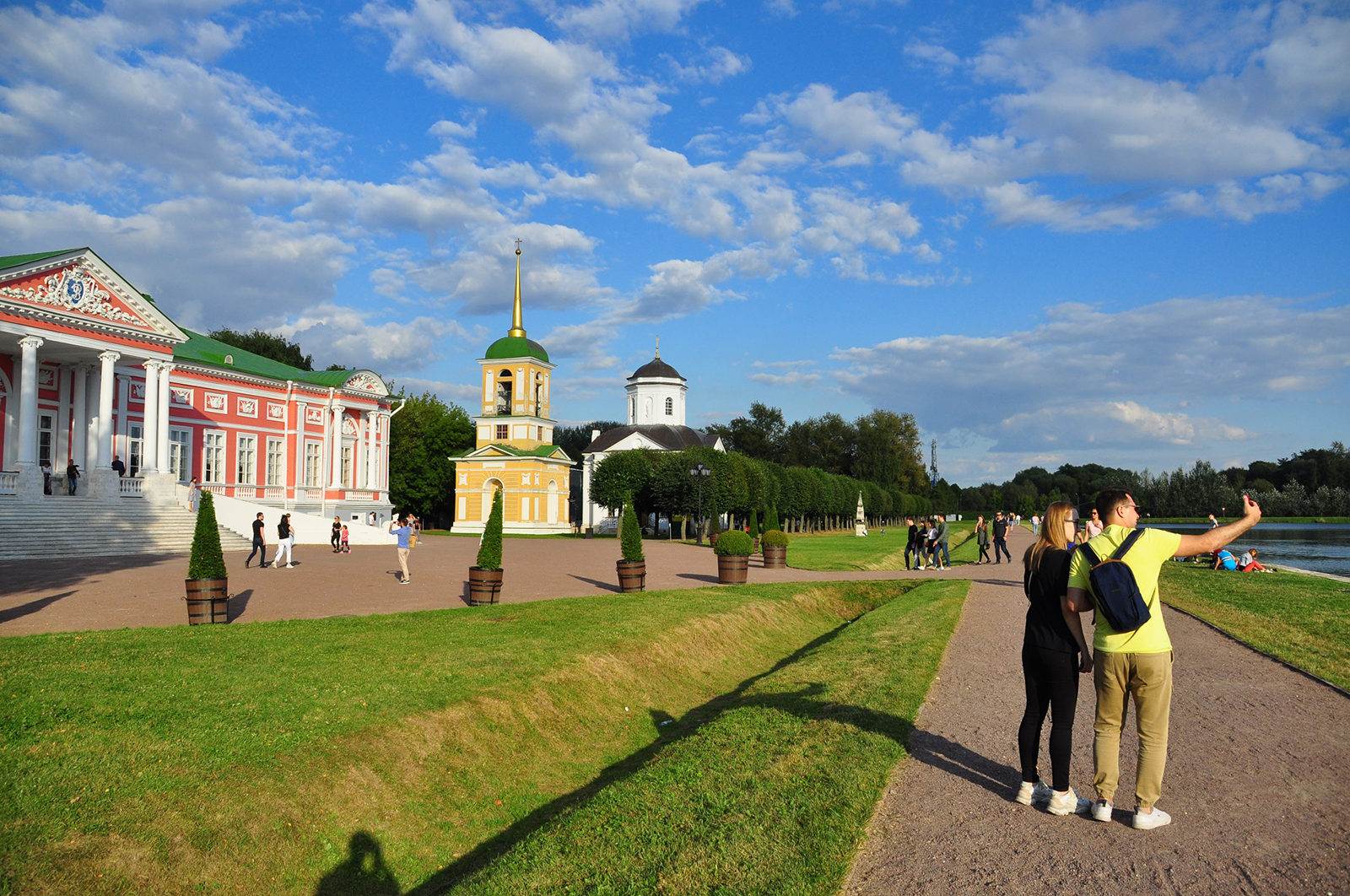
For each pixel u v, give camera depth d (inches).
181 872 287.6
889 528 4101.9
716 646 713.0
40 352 1499.8
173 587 830.5
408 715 417.4
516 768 434.0
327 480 2159.2
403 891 328.8
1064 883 211.0
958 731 353.7
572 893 225.5
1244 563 1095.0
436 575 1033.5
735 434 4697.3
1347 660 501.0
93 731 342.6
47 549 1179.9
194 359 1877.5
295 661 476.1
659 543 1998.0
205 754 340.5
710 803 278.8
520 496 2758.4
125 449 1704.0
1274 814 256.1
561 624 650.8
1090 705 410.3
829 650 567.8
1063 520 265.7
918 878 216.2
